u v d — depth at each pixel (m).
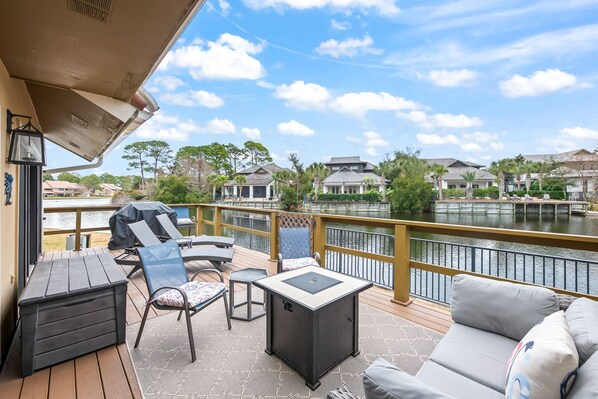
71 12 1.50
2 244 2.22
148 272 2.55
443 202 31.05
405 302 3.29
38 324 2.08
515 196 33.72
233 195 41.06
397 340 2.55
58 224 6.11
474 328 1.98
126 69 2.15
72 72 2.24
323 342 2.06
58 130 4.85
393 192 32.91
